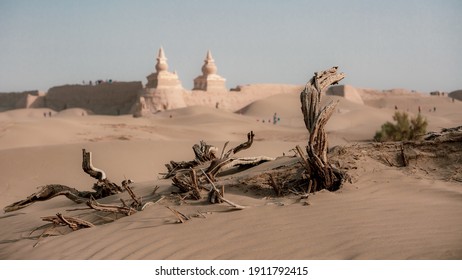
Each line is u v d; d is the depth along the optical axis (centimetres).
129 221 892
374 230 700
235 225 779
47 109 11006
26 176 2317
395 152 1062
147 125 5684
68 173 2397
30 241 897
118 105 10881
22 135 3944
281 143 3562
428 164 1023
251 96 11338
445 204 800
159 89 9675
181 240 754
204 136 5219
